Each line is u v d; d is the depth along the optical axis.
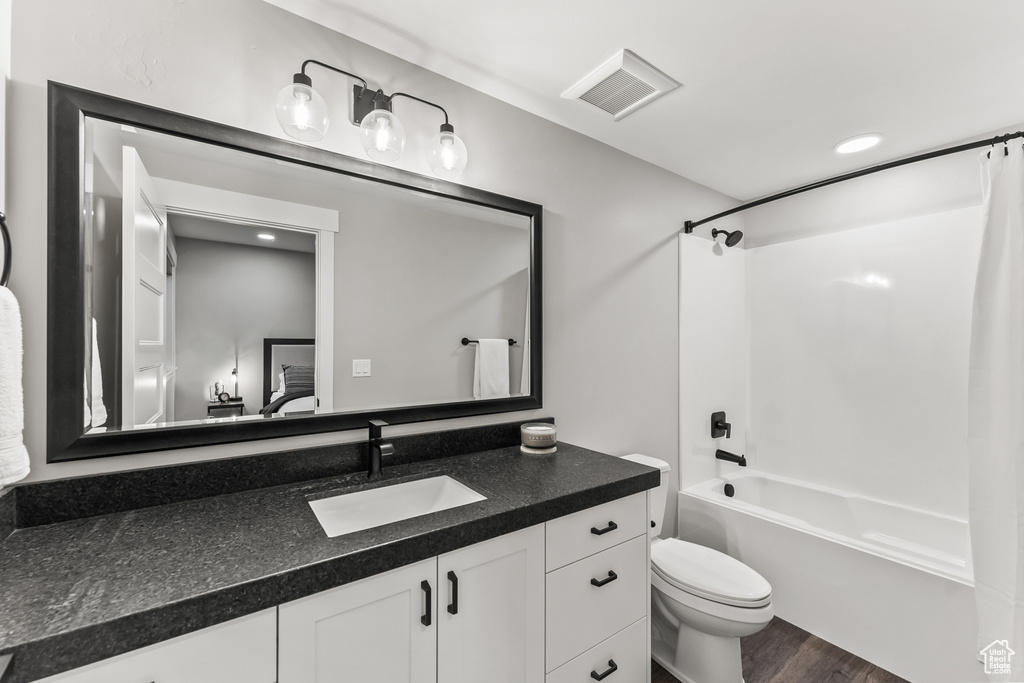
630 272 2.28
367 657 0.90
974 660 1.59
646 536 1.49
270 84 1.27
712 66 1.56
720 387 2.78
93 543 0.89
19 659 0.58
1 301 0.79
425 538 0.96
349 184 1.43
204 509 1.08
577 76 1.62
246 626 0.76
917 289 2.25
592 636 1.32
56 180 0.98
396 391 1.52
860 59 1.51
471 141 1.69
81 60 1.02
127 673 0.67
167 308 1.14
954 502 2.12
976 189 2.10
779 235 2.84
